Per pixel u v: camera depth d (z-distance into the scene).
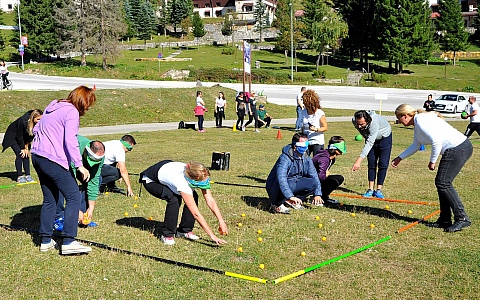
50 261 5.70
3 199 8.86
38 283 5.09
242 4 115.69
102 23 60.06
